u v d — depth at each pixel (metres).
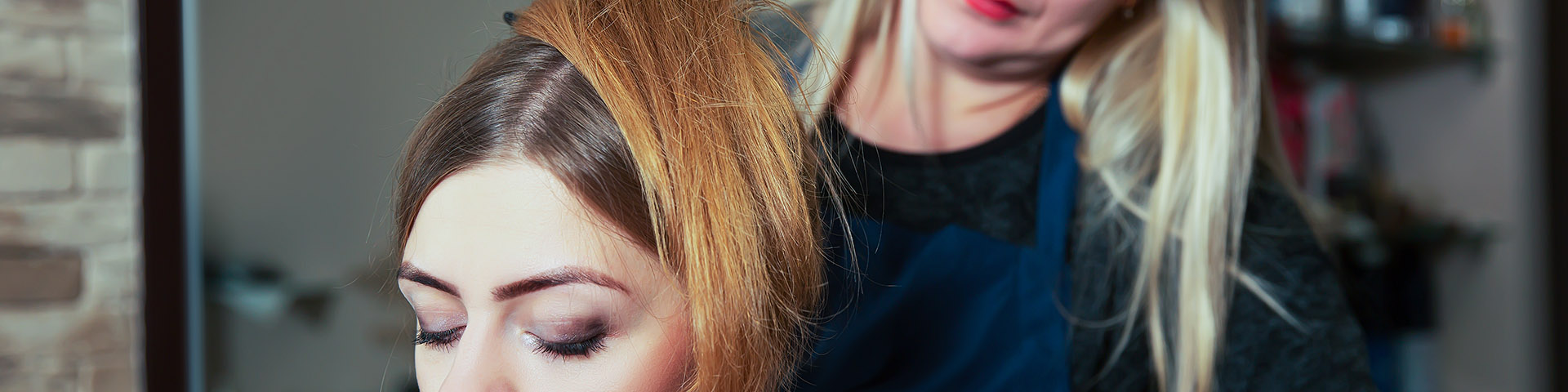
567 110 0.36
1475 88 0.97
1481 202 0.98
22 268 0.65
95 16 0.66
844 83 0.57
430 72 0.65
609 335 0.37
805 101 0.43
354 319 0.66
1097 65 0.62
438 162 0.38
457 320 0.40
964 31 0.58
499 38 0.46
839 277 0.52
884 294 0.58
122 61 0.66
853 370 0.58
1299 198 0.67
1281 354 0.62
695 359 0.36
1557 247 0.97
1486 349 1.00
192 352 0.64
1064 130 0.62
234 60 0.62
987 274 0.61
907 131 0.60
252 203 0.63
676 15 0.39
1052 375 0.62
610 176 0.35
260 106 0.63
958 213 0.60
